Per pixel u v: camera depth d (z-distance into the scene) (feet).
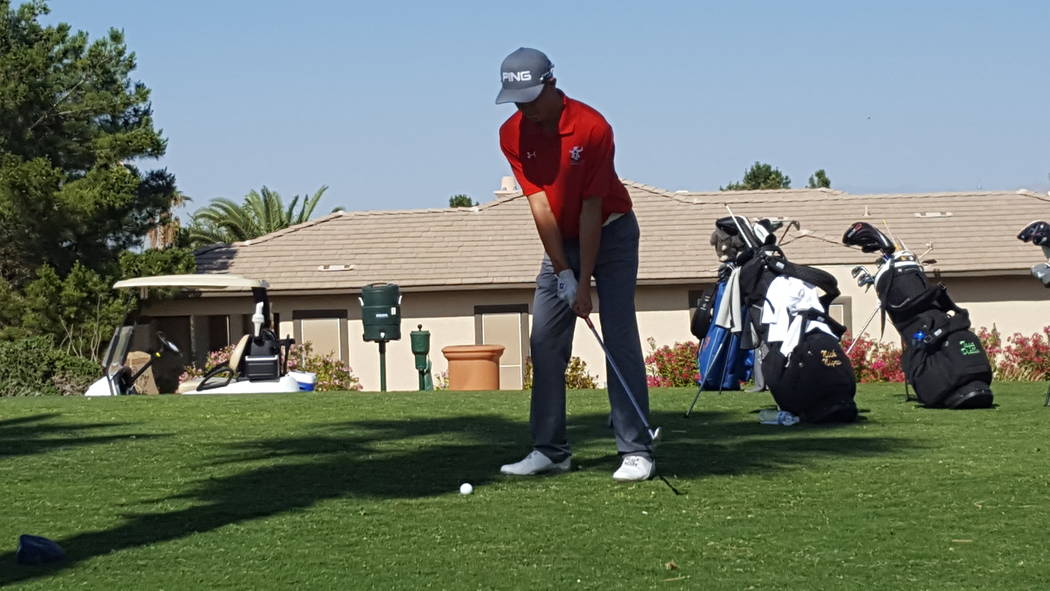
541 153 19.07
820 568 13.71
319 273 85.92
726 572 13.60
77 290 76.07
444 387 82.23
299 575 13.61
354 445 23.49
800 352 26.58
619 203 19.67
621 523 16.07
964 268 82.28
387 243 90.33
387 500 17.72
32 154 80.18
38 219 76.54
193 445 23.86
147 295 78.28
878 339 81.10
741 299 28.25
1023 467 19.94
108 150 81.25
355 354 85.20
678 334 84.17
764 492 18.06
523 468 19.88
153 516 16.79
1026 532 15.29
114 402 34.06
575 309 19.29
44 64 79.46
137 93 84.43
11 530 16.03
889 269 30.48
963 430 25.08
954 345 29.63
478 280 83.66
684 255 85.40
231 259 88.89
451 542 15.10
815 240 85.25
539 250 87.97
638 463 19.27
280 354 50.26
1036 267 31.24
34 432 26.81
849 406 26.53
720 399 33.30
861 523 15.92
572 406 30.78
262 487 18.88
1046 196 94.32
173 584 13.25
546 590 12.97
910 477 19.12
